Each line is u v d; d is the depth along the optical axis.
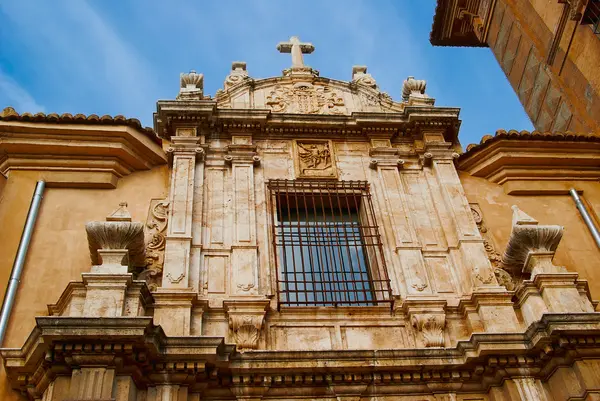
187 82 12.82
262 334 8.98
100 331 7.43
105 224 8.84
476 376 8.63
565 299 9.10
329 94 13.48
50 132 11.09
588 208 12.16
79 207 10.64
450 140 12.65
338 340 9.11
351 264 10.16
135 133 11.41
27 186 10.70
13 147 10.98
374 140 12.26
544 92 16.59
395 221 10.76
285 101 13.16
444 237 10.69
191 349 7.94
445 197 11.23
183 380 7.95
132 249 9.11
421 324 9.25
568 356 8.48
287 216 11.02
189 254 9.68
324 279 9.95
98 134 11.22
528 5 16.89
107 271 8.43
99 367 7.46
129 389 7.53
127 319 7.51
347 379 8.38
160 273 9.57
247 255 9.86
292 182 11.25
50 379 7.74
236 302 9.14
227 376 8.23
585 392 8.16
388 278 9.92
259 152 11.80
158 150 11.59
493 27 18.98
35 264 9.70
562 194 12.36
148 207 10.77
